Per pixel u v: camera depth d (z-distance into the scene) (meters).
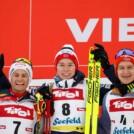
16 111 11.12
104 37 14.52
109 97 11.20
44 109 11.20
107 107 11.12
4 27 14.92
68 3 14.88
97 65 11.56
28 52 14.69
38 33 14.78
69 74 11.42
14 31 14.87
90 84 11.36
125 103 10.99
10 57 14.70
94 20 14.67
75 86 11.35
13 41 14.80
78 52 14.51
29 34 14.80
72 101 11.15
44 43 14.70
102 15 14.68
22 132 10.98
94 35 14.58
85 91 11.34
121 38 14.46
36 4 14.98
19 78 11.34
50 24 14.80
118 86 11.17
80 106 11.15
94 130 11.07
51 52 14.61
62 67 11.45
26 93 11.42
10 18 14.97
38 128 11.07
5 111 11.11
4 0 15.10
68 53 11.51
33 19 14.88
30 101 11.31
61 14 14.84
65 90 11.28
